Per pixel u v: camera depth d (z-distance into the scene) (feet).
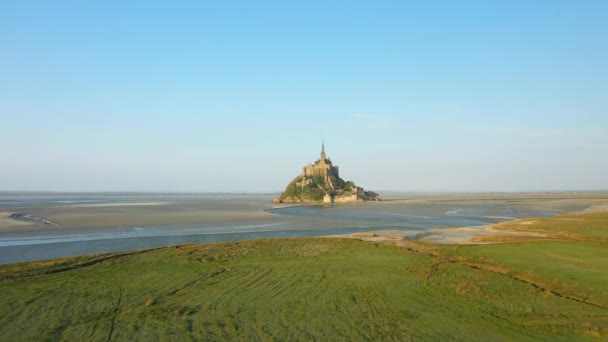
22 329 59.41
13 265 102.89
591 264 94.58
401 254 119.34
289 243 143.13
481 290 77.10
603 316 61.57
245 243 143.74
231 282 86.84
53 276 92.38
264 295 76.84
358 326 60.29
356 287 81.82
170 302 72.69
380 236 177.99
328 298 74.54
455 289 79.00
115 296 76.43
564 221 207.31
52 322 62.34
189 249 129.90
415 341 54.54
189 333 57.88
